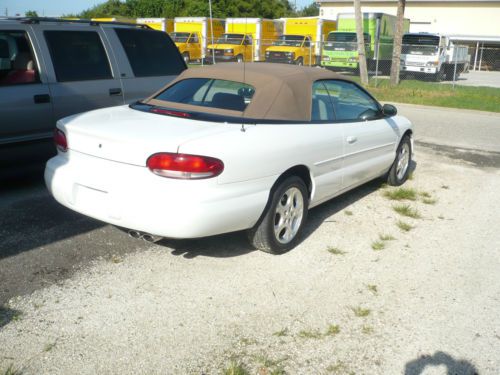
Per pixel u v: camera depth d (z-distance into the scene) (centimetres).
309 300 369
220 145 364
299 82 457
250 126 402
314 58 2941
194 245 448
